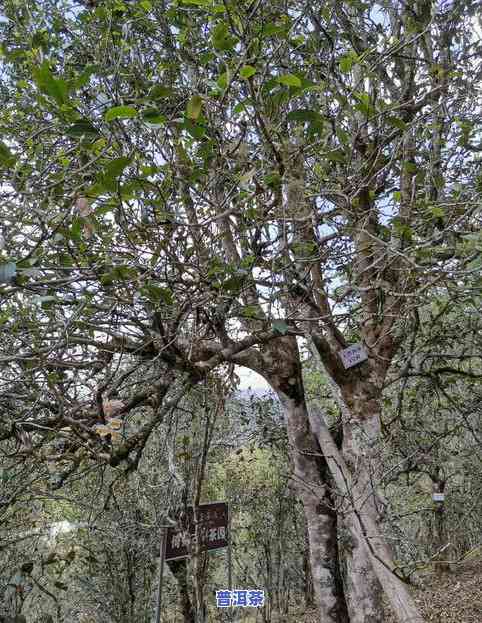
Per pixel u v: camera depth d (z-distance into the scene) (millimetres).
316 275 4203
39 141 3297
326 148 3119
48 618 7418
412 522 10227
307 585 9945
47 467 3424
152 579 8500
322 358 4191
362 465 3754
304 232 3514
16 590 3502
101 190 1907
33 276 2348
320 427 4164
